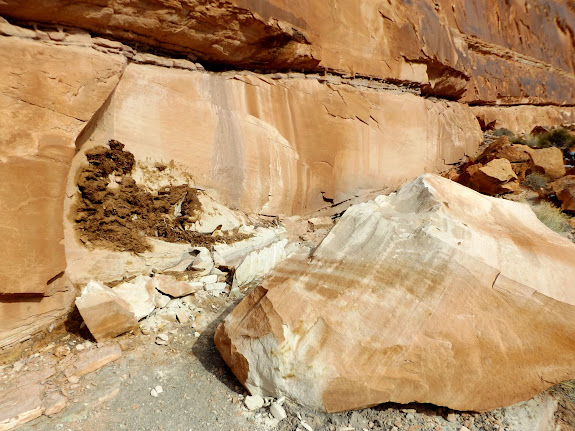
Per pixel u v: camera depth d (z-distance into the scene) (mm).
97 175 4301
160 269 4539
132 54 4715
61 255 3383
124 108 4645
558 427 2543
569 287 2969
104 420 2564
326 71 7629
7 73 3146
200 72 5664
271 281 3275
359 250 3256
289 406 2650
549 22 21672
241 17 5344
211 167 5645
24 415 2459
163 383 3002
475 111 15570
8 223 3004
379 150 8633
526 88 18109
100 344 3330
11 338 3115
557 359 2568
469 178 8539
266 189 6504
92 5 3971
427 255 2980
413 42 9547
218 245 5156
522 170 9039
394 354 2535
